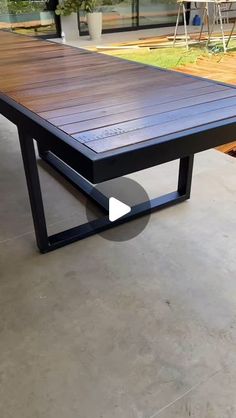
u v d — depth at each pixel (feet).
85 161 3.01
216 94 4.48
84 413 3.31
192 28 23.40
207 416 3.28
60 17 20.25
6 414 3.30
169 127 3.52
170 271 4.98
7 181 7.52
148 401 3.40
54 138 3.43
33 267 5.08
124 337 4.02
